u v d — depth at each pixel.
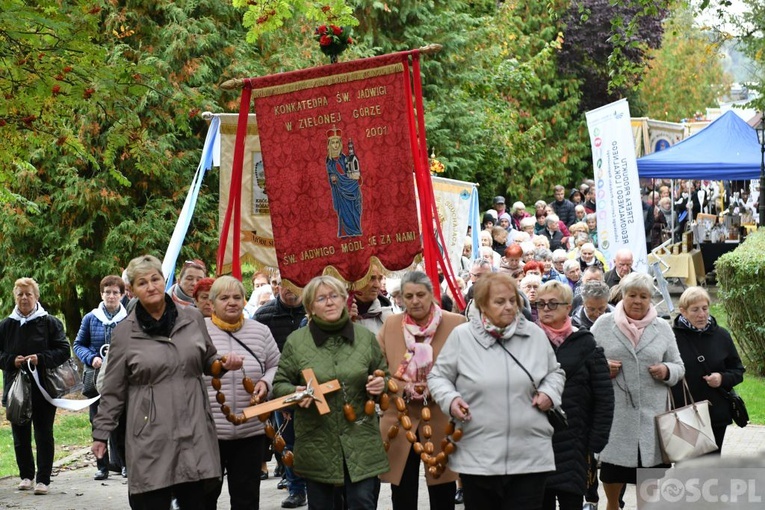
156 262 6.89
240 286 7.63
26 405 10.13
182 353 6.84
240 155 8.45
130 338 6.82
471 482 6.52
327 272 8.25
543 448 6.43
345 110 8.24
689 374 8.31
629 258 13.03
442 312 7.45
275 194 8.29
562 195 24.98
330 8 10.31
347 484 7.00
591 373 7.13
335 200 8.27
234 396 7.50
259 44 19.84
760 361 15.79
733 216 27.39
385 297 8.93
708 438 7.65
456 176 28.28
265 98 8.28
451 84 28.34
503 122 31.09
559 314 7.16
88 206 18.36
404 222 8.20
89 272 18.80
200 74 18.45
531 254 14.45
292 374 7.05
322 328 7.04
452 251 15.62
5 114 9.41
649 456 7.75
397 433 7.19
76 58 9.45
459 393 6.49
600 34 38.81
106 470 11.15
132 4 18.59
